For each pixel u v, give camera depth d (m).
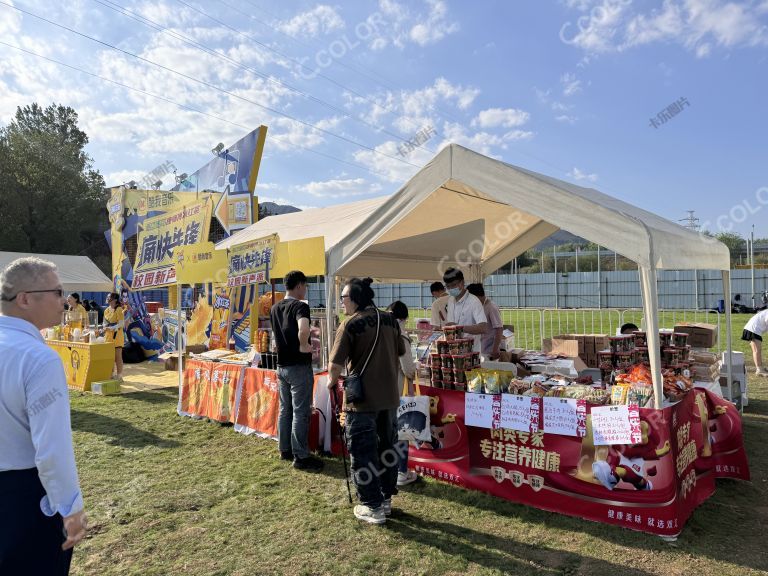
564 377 4.53
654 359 3.31
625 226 3.40
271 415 5.71
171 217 11.19
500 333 5.91
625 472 3.42
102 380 8.99
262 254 5.67
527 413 3.79
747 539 3.33
